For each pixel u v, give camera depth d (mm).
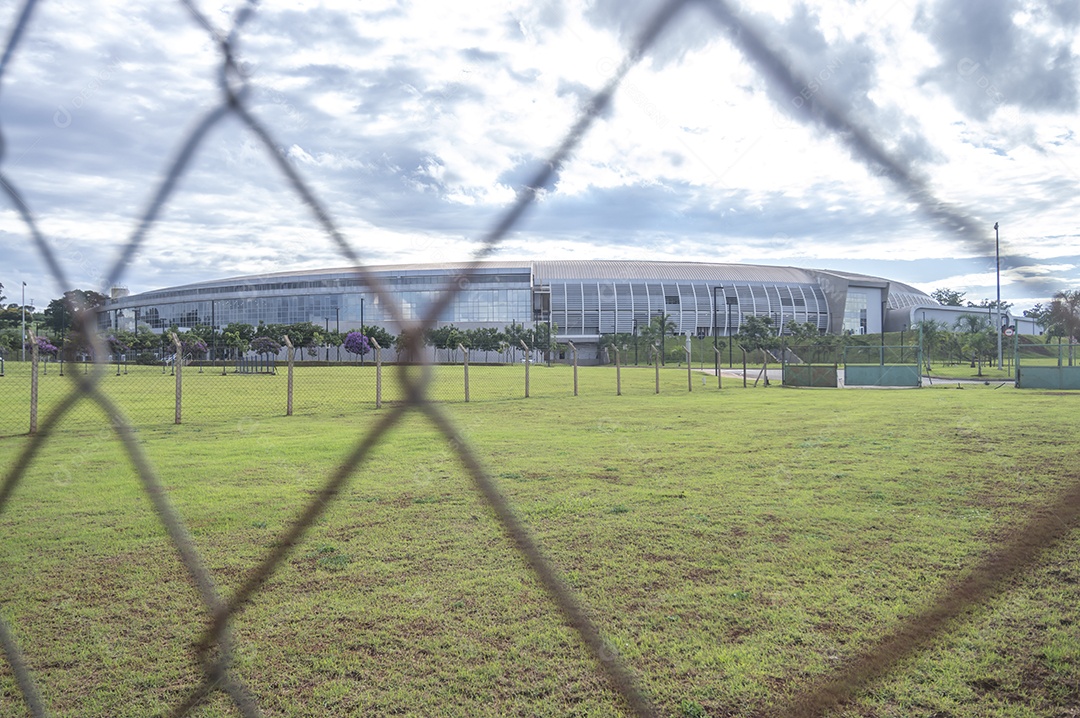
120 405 20734
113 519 6746
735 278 91625
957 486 8055
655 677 3479
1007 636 3822
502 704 3275
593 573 5078
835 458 10289
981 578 3414
